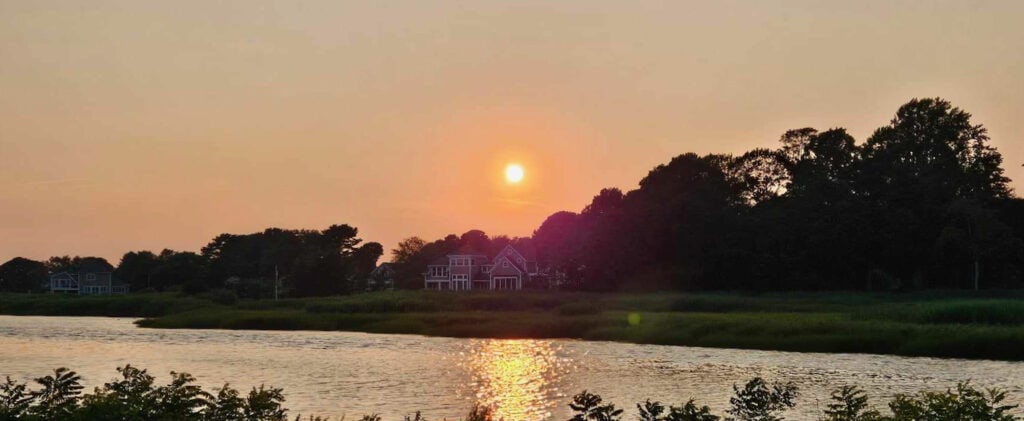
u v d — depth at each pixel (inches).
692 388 1384.1
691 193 4808.1
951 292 3663.9
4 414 453.4
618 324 2559.1
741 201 5128.0
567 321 2659.9
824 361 1793.8
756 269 4180.6
